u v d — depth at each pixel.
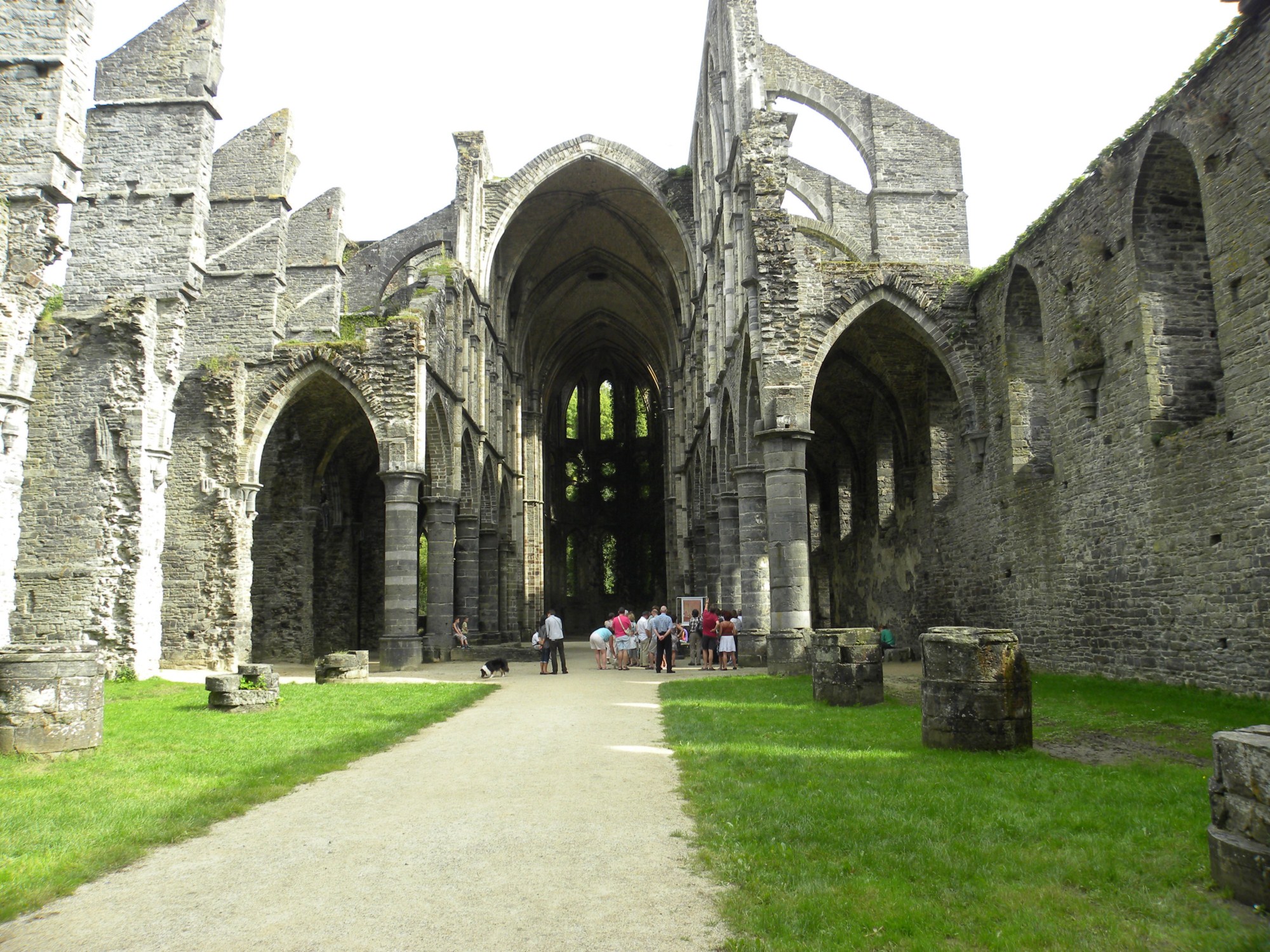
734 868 4.78
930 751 8.07
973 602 20.44
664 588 52.38
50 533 18.27
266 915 4.31
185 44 21.31
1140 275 13.81
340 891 4.64
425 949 3.86
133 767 7.91
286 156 24.73
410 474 23.05
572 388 54.84
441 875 4.88
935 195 23.59
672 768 7.82
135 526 18.36
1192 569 12.63
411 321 23.64
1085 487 15.59
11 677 8.31
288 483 27.80
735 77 21.36
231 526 22.25
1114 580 14.66
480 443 30.58
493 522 33.28
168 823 5.95
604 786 7.05
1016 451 18.52
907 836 5.27
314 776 7.65
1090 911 4.14
